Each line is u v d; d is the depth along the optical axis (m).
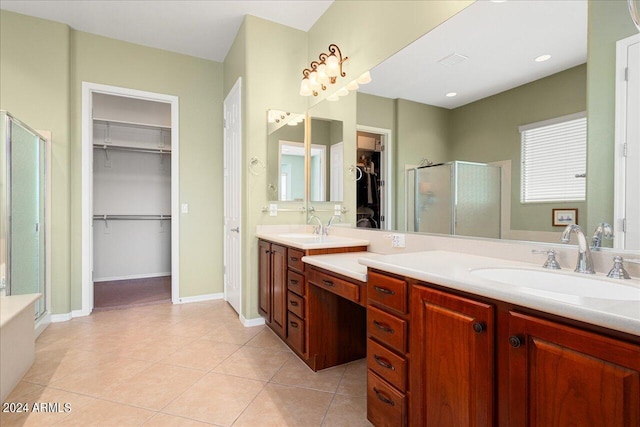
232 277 3.40
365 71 2.38
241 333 2.71
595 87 1.17
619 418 0.69
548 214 1.31
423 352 1.18
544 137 1.32
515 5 1.43
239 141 3.11
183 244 3.62
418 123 1.93
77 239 3.12
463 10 1.65
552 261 1.21
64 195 3.00
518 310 0.90
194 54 3.65
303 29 3.18
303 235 2.82
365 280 1.52
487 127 1.54
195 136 3.69
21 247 2.44
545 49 1.32
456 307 1.06
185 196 3.63
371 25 2.31
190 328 2.82
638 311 0.71
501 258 1.45
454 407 1.06
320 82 2.83
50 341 2.51
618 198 1.12
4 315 1.74
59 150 2.97
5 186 2.21
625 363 0.68
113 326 2.85
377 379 1.43
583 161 1.20
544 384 0.83
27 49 2.87
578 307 0.75
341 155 2.63
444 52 1.76
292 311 2.28
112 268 4.60
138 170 4.74
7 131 2.23
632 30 1.08
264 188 2.98
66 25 3.01
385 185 2.18
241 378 1.98
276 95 3.04
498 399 0.95
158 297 3.77
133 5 2.76
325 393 1.82
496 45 1.50
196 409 1.66
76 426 1.52
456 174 1.69
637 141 1.07
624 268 1.08
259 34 2.96
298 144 3.13
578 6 1.23
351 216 2.53
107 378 1.96
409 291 1.26
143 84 3.43
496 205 1.50
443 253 1.65
